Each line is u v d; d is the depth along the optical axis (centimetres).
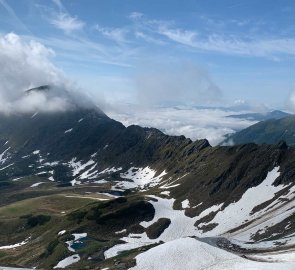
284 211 14975
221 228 16462
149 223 18675
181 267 7769
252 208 17262
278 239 11300
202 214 18650
